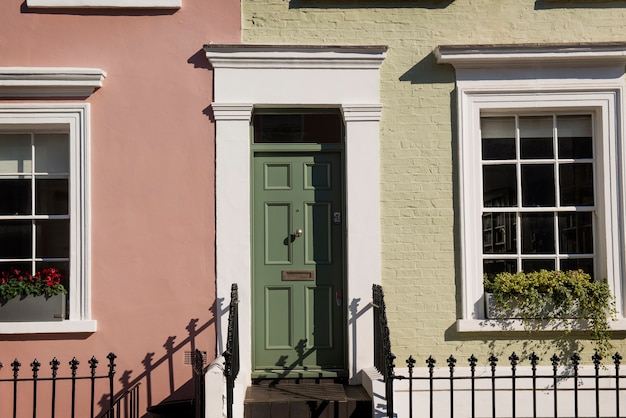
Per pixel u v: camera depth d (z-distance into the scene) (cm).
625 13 730
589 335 706
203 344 696
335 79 717
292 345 725
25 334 682
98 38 711
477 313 708
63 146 722
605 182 714
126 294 697
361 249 707
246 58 709
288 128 735
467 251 710
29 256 711
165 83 711
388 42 725
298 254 730
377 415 609
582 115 736
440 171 717
